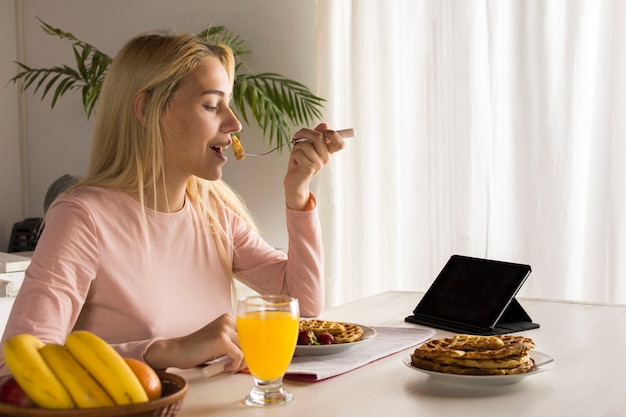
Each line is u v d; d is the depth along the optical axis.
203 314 1.43
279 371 0.99
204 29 3.66
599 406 0.95
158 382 0.80
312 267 1.58
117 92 1.42
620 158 2.56
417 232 2.99
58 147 4.38
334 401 0.98
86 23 4.19
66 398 0.73
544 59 2.66
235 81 3.19
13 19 4.49
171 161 1.42
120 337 1.33
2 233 4.50
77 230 1.29
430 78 2.92
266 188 3.45
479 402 0.97
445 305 1.54
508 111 2.74
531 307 1.69
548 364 1.09
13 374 0.74
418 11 2.94
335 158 3.12
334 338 1.24
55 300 1.19
